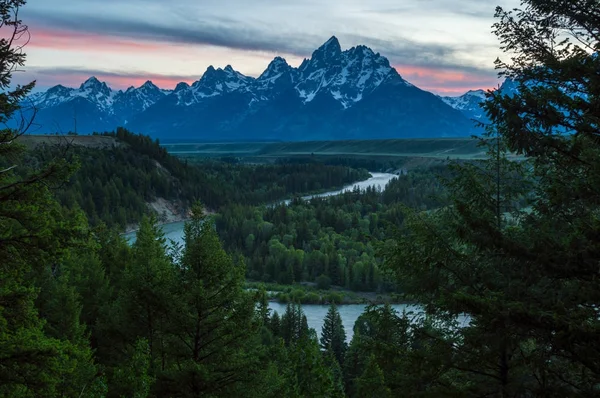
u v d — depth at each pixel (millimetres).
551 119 10617
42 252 11156
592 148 10875
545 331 9844
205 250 17844
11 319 11516
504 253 11289
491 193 14500
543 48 11391
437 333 14312
